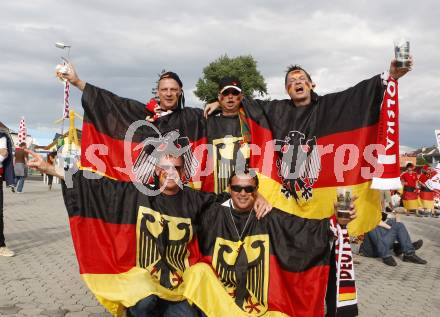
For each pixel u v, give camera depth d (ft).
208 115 17.94
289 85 16.98
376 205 16.28
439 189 61.57
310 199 16.63
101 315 17.39
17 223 39.91
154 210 14.69
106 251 14.35
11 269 23.71
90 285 13.84
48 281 21.79
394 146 15.89
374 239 30.42
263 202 14.66
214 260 14.38
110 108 17.07
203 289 13.48
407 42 15.21
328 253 13.84
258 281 14.11
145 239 14.55
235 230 14.47
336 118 16.66
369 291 22.98
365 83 16.31
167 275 14.26
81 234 14.29
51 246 30.40
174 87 17.42
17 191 73.36
